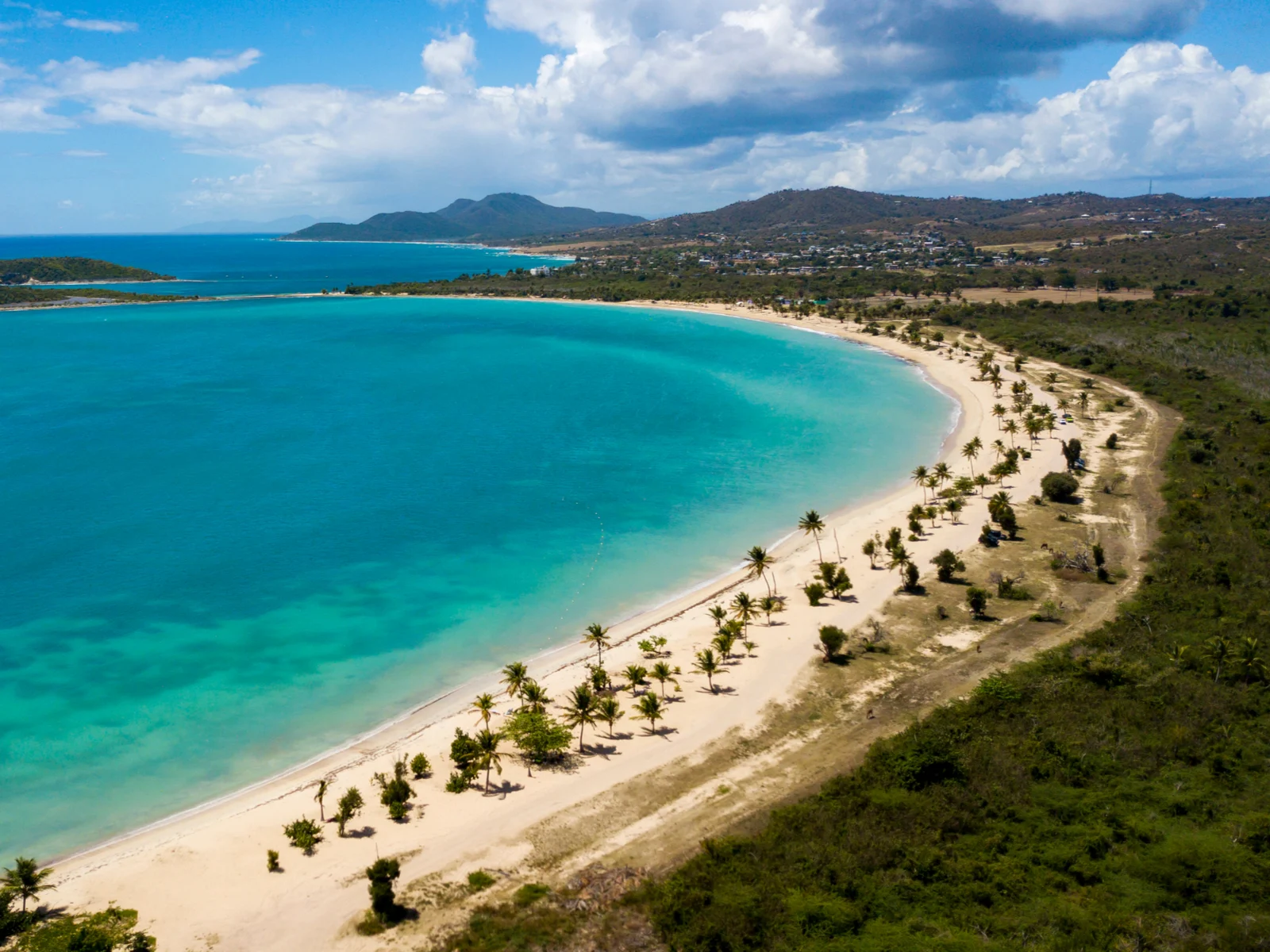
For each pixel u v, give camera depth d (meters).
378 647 84.50
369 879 51.78
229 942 46.97
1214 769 58.75
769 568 100.94
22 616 90.00
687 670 77.31
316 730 70.62
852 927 45.47
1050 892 47.94
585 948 45.06
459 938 46.50
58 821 59.53
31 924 48.16
